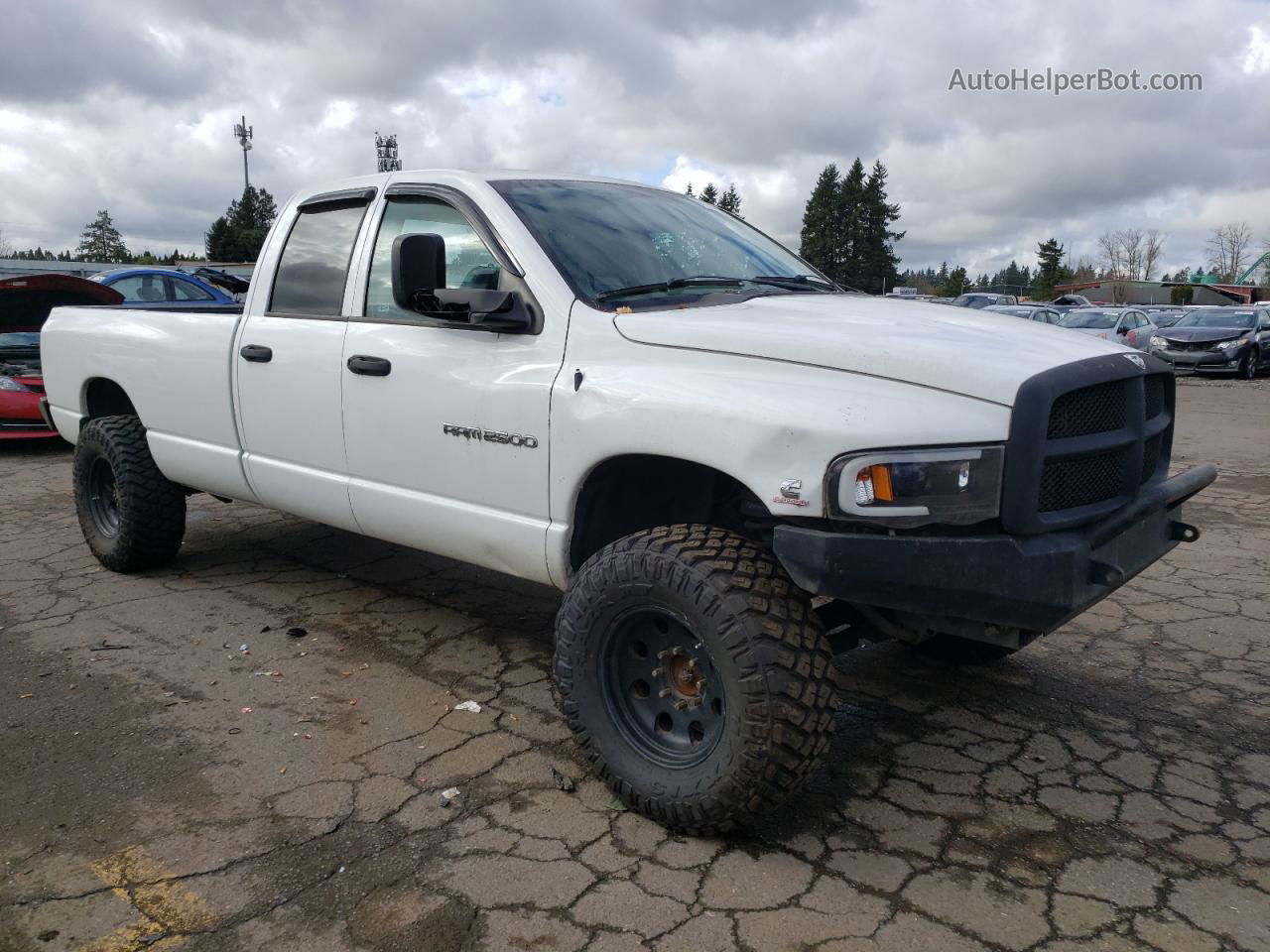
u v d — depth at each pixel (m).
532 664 4.29
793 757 2.73
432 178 3.91
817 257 74.12
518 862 2.83
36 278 8.30
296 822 3.03
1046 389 2.65
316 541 6.20
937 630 3.04
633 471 3.37
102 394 5.69
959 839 2.96
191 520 6.74
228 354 4.55
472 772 3.35
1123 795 3.23
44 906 2.62
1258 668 4.31
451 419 3.60
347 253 4.15
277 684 4.05
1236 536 6.67
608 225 3.77
